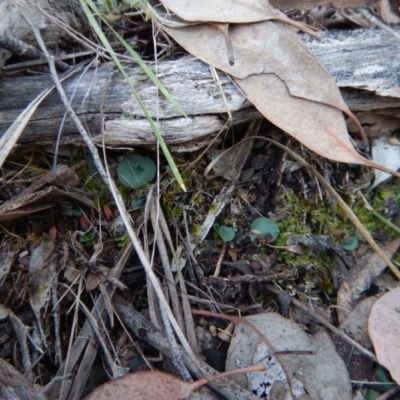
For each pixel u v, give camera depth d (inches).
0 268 7.3
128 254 7.6
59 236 7.7
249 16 7.1
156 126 7.1
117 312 7.4
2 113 7.0
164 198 7.9
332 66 7.5
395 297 7.5
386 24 8.8
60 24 7.4
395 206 8.8
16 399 5.7
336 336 7.6
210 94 7.2
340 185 8.8
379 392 7.2
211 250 8.0
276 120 7.1
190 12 7.1
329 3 8.0
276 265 8.0
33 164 7.8
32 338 7.1
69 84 7.2
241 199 8.3
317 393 6.9
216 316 7.5
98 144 7.4
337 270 8.2
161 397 6.2
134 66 7.4
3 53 7.2
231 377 6.9
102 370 7.1
